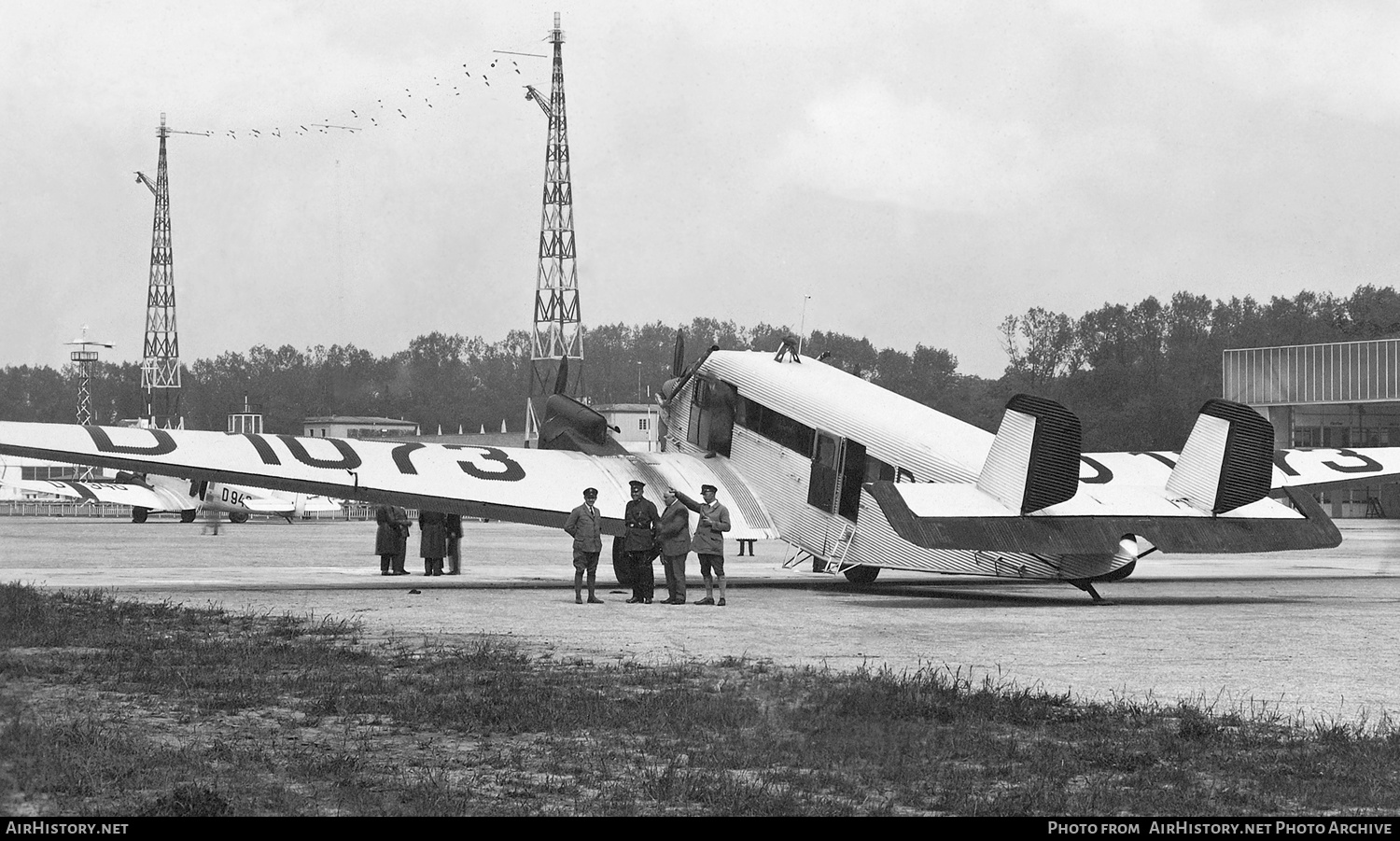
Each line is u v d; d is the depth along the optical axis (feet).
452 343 431.84
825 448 78.64
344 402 421.18
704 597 74.90
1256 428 66.03
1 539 174.81
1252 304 404.98
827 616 64.44
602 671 44.19
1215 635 56.34
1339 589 84.48
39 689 39.91
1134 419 366.22
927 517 63.62
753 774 30.22
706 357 90.89
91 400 426.92
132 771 29.40
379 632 56.24
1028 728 35.17
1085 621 62.18
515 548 150.51
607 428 91.15
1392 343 237.25
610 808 27.09
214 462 73.67
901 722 35.42
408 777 29.48
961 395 419.33
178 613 61.31
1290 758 31.40
